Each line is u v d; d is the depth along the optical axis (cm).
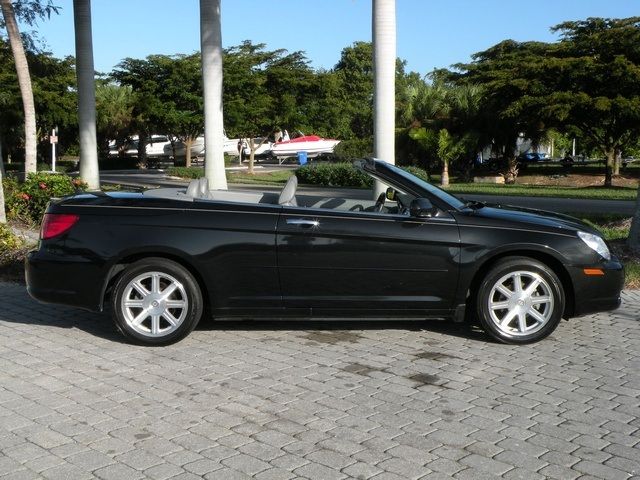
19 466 394
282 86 4147
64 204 627
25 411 475
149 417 464
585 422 457
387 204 717
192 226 607
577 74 3300
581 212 1759
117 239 607
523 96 3388
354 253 607
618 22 3488
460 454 409
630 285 873
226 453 411
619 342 639
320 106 4316
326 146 5572
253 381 534
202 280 627
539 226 619
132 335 615
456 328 681
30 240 1079
